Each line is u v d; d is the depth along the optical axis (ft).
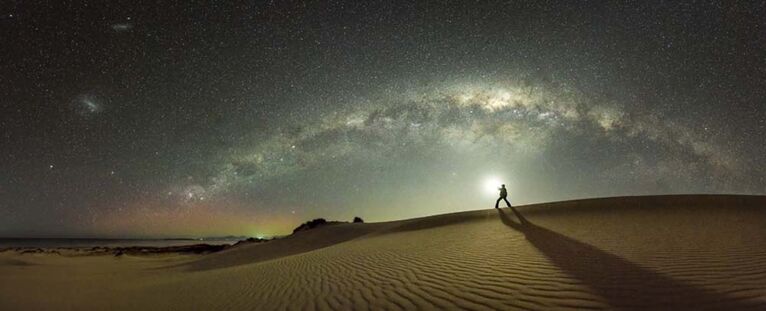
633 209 54.95
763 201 50.42
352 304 21.88
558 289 19.81
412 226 76.43
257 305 24.86
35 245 335.47
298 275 35.70
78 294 38.37
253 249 113.39
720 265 21.81
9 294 38.68
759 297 15.92
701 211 48.24
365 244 59.36
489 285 22.26
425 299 21.06
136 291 39.04
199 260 100.83
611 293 18.26
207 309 25.80
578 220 51.42
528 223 53.78
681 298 16.63
